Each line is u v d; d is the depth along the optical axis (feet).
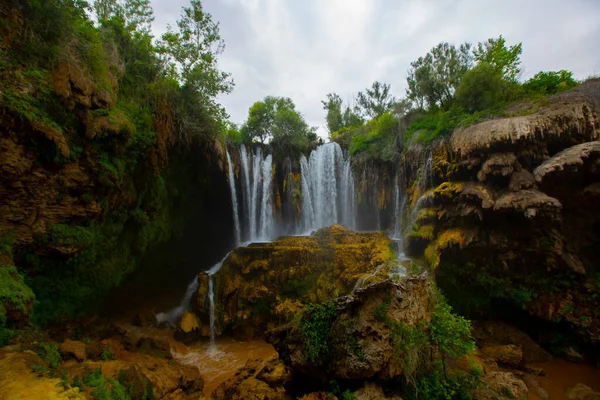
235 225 71.82
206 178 62.13
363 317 24.88
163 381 32.37
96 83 35.88
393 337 23.81
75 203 35.32
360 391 23.43
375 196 73.67
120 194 42.29
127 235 47.03
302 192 82.12
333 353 25.84
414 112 74.13
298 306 49.01
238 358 44.70
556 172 38.91
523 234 42.52
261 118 86.07
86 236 37.11
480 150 45.88
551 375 37.65
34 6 29.78
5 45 28.07
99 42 38.04
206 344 49.47
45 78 30.53
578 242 42.70
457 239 45.62
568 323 41.32
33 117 28.96
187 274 67.97
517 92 58.90
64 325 38.78
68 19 33.14
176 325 54.85
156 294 62.03
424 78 71.46
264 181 80.79
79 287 39.99
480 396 26.16
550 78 60.39
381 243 54.95
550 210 37.78
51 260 35.47
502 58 66.28
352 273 50.83
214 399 32.55
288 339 29.96
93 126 34.68
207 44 57.06
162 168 49.67
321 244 56.03
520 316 46.83
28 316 28.50
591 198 40.24
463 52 72.13
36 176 30.73
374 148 75.36
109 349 35.47
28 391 18.94
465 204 46.06
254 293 51.03
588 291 40.65
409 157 63.52
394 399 22.98
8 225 30.09
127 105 43.29
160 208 52.90
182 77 54.75
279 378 32.45
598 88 45.32
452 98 70.18
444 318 27.99
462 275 48.44
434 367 26.58
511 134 42.29
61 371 22.93
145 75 48.88
